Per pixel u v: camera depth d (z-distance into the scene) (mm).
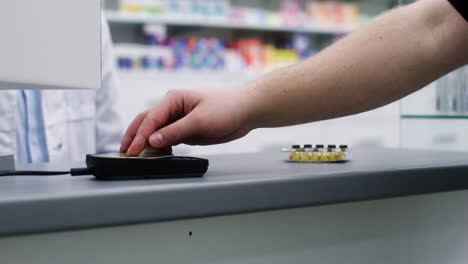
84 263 470
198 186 487
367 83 635
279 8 3906
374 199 604
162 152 646
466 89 921
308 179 552
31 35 499
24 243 440
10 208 402
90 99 1912
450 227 748
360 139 3234
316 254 623
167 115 669
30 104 1712
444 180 666
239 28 3791
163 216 469
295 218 603
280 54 3811
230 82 3445
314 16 3805
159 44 3461
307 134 3113
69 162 892
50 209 418
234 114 658
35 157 1725
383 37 633
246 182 516
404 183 624
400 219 695
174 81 3186
